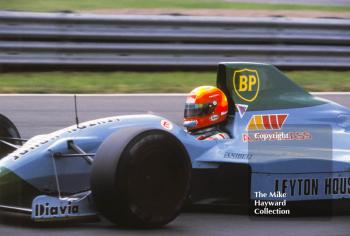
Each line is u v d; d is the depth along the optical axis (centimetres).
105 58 4084
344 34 4294
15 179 1611
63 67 4075
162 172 1547
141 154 1506
